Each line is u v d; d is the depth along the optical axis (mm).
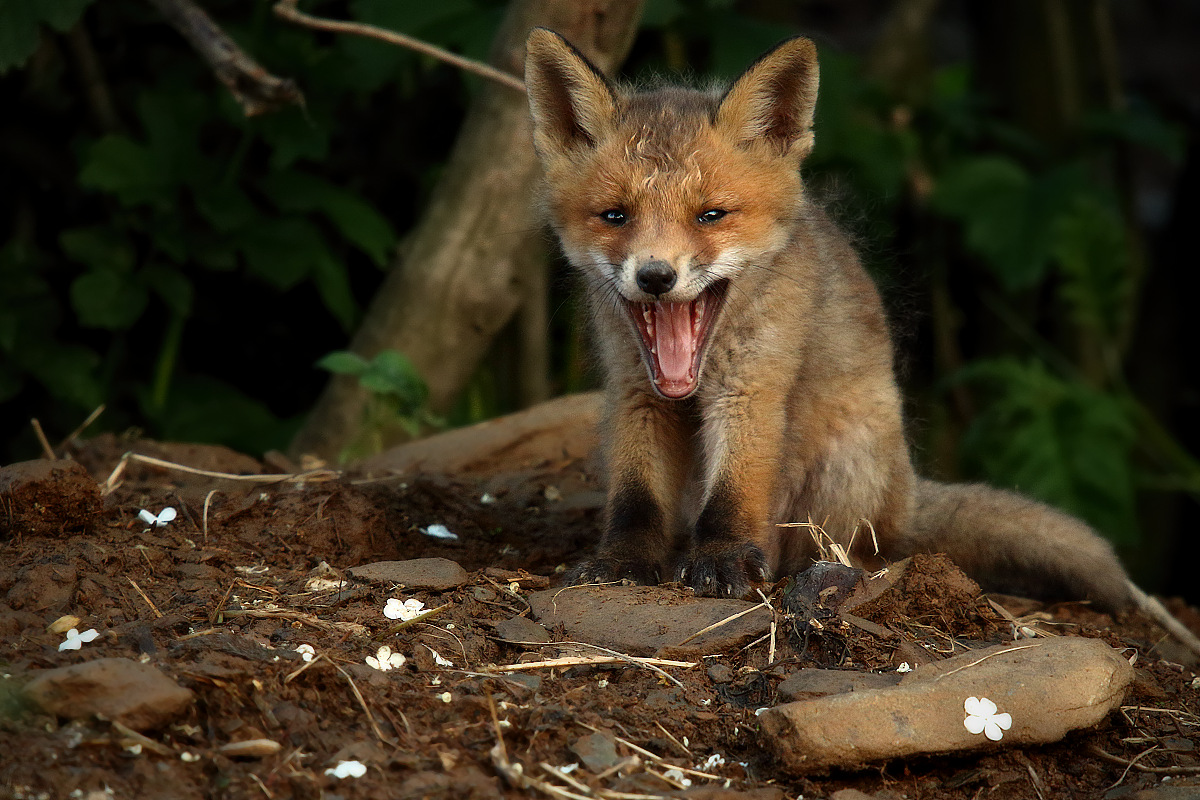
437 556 8461
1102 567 8945
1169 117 21000
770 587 7352
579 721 5836
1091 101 18812
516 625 6805
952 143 18047
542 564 8508
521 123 11406
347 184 14570
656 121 8086
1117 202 16672
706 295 8062
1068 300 17328
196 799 4980
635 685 6316
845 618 6871
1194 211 19828
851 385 8852
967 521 9273
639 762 5633
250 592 7023
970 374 15477
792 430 8680
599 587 7383
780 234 8125
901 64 17562
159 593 6930
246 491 8891
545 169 8438
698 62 14984
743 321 8023
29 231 13422
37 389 13148
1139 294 20125
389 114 14758
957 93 19641
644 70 14398
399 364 10945
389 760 5340
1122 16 27922
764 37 13234
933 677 6086
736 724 6055
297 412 14812
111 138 12055
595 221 8031
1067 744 6250
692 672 6441
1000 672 6121
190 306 13398
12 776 4859
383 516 8547
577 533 9094
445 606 6910
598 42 10977
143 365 13719
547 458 11289
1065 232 15742
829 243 9078
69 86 13328
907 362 10969
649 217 7797
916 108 17484
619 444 8375
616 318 8281
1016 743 5914
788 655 6609
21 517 7340
